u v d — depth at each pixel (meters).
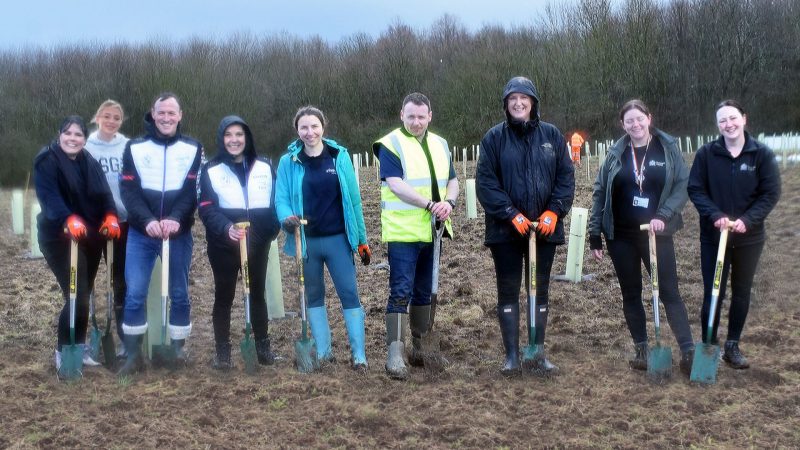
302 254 5.40
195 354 6.06
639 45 32.38
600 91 32.41
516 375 5.27
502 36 35.56
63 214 5.16
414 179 5.37
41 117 30.12
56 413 4.67
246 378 5.30
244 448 4.27
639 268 5.44
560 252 9.62
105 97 30.72
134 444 4.29
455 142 32.75
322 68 36.06
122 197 5.31
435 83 34.97
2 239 11.77
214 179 5.38
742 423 4.51
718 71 32.19
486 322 6.89
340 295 5.55
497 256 5.27
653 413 4.66
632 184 5.29
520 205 5.15
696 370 5.11
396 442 4.36
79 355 5.22
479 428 4.47
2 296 8.02
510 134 5.19
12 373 5.41
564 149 5.27
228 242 5.34
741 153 5.21
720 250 5.09
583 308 7.25
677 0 32.84
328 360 5.57
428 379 5.30
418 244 5.43
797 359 5.45
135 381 5.24
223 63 33.38
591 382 5.19
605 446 4.26
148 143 5.36
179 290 5.50
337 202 5.45
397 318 5.33
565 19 34.00
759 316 6.62
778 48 31.89
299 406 4.83
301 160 5.39
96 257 5.57
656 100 32.69
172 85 30.81
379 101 35.56
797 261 8.59
